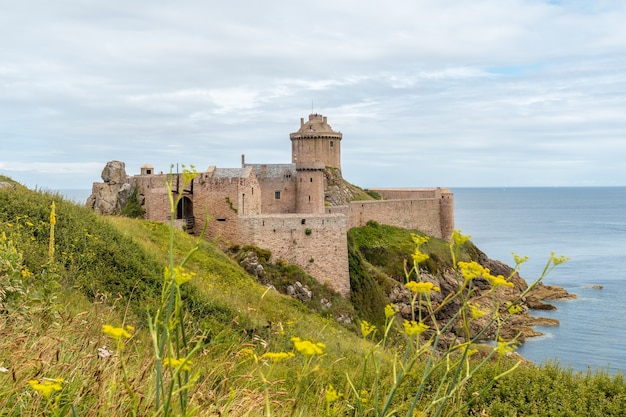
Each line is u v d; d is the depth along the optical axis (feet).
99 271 68.44
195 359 29.45
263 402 23.52
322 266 163.02
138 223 123.13
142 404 19.54
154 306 59.72
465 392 41.93
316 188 232.94
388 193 335.47
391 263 232.12
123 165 207.10
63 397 20.13
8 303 29.73
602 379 45.88
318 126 303.07
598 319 214.07
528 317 208.54
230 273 115.03
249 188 167.02
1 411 17.38
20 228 69.36
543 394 43.34
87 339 26.81
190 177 13.69
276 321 82.64
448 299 14.67
